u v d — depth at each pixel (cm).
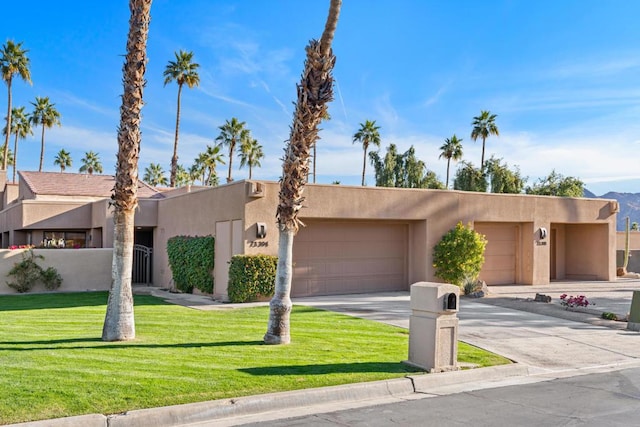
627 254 3017
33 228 2836
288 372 834
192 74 5250
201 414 669
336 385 788
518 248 2462
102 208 2680
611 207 2655
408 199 2111
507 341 1207
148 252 2608
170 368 832
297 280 1978
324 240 2031
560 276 2819
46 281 2291
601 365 1027
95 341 1038
